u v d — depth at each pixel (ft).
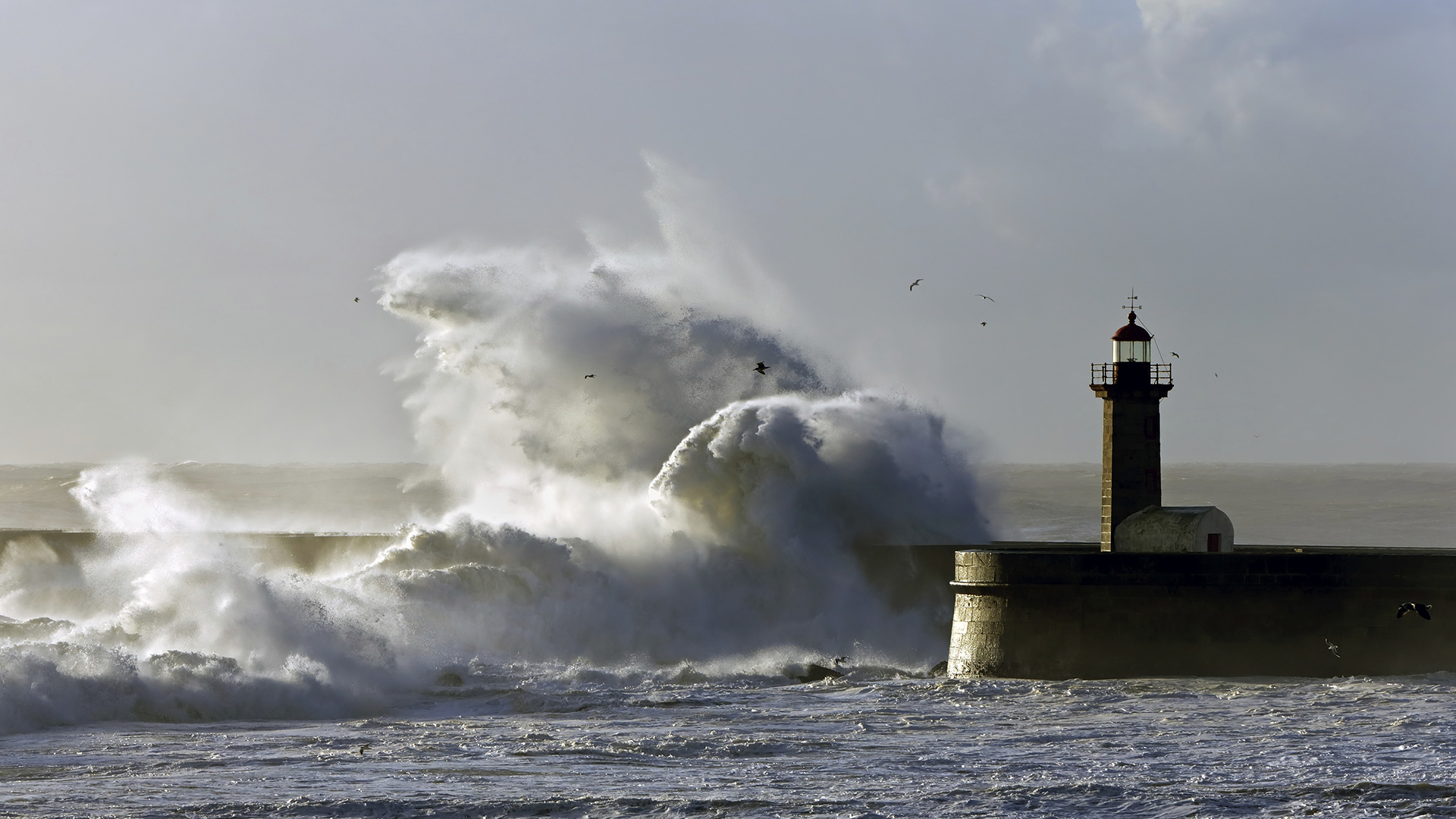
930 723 211.00
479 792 161.89
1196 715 214.28
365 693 235.20
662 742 193.57
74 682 213.66
